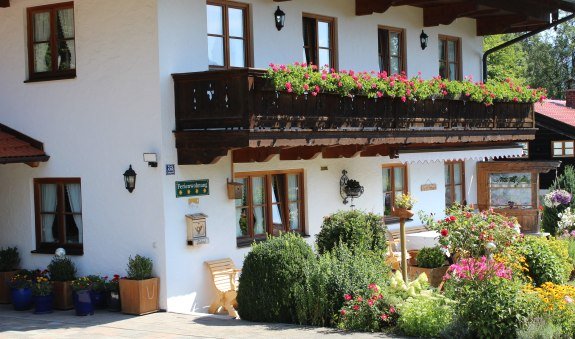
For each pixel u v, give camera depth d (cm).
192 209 1463
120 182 1470
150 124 1426
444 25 2116
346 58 1803
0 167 1631
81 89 1514
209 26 1513
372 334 1161
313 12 1720
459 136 1850
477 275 1112
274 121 1377
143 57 1430
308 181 1722
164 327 1276
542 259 1500
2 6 1597
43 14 1575
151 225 1434
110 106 1477
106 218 1494
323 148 1559
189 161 1422
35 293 1452
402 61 1977
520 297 1092
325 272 1271
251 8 1583
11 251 1598
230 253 1534
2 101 1614
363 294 1244
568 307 1096
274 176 1667
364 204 1869
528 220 2305
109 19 1473
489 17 2220
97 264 1512
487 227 1472
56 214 1582
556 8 2183
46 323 1350
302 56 1698
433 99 1755
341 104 1527
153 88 1419
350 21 1817
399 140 1673
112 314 1420
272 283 1277
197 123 1402
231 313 1434
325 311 1250
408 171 2025
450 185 2253
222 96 1362
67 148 1539
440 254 1633
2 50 1611
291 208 1700
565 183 2470
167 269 1420
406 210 1387
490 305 1080
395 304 1209
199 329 1245
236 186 1516
